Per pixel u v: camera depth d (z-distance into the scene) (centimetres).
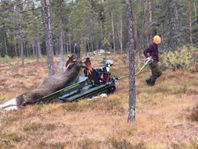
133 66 1132
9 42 10006
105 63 1831
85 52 7881
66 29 8050
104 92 1770
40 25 7181
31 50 11694
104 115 1300
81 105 1483
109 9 8194
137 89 1777
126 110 1352
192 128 1024
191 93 1600
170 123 1089
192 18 4856
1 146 958
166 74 2150
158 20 2998
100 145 906
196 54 2431
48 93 1716
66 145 931
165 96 1563
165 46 2666
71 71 1773
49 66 2220
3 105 1680
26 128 1162
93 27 8481
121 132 1018
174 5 2750
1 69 5656
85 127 1133
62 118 1305
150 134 991
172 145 864
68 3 8081
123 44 8788
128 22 1122
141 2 4856
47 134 1070
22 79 3681
